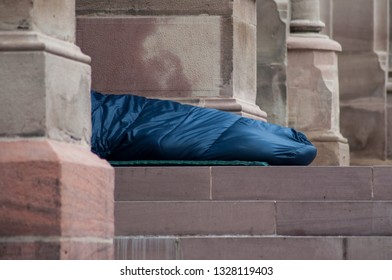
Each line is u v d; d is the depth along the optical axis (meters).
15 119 13.45
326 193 15.94
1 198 13.16
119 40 20.31
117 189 15.84
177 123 17.91
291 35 27.19
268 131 18.06
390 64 32.62
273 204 15.66
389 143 32.03
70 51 14.14
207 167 15.88
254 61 21.47
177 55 20.28
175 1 20.30
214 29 20.28
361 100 31.77
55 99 13.68
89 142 14.66
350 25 31.77
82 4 20.33
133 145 17.66
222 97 20.25
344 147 27.36
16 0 13.55
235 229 15.59
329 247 15.54
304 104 26.91
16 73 13.48
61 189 13.13
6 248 13.12
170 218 15.53
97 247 13.82
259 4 25.09
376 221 15.70
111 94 18.88
